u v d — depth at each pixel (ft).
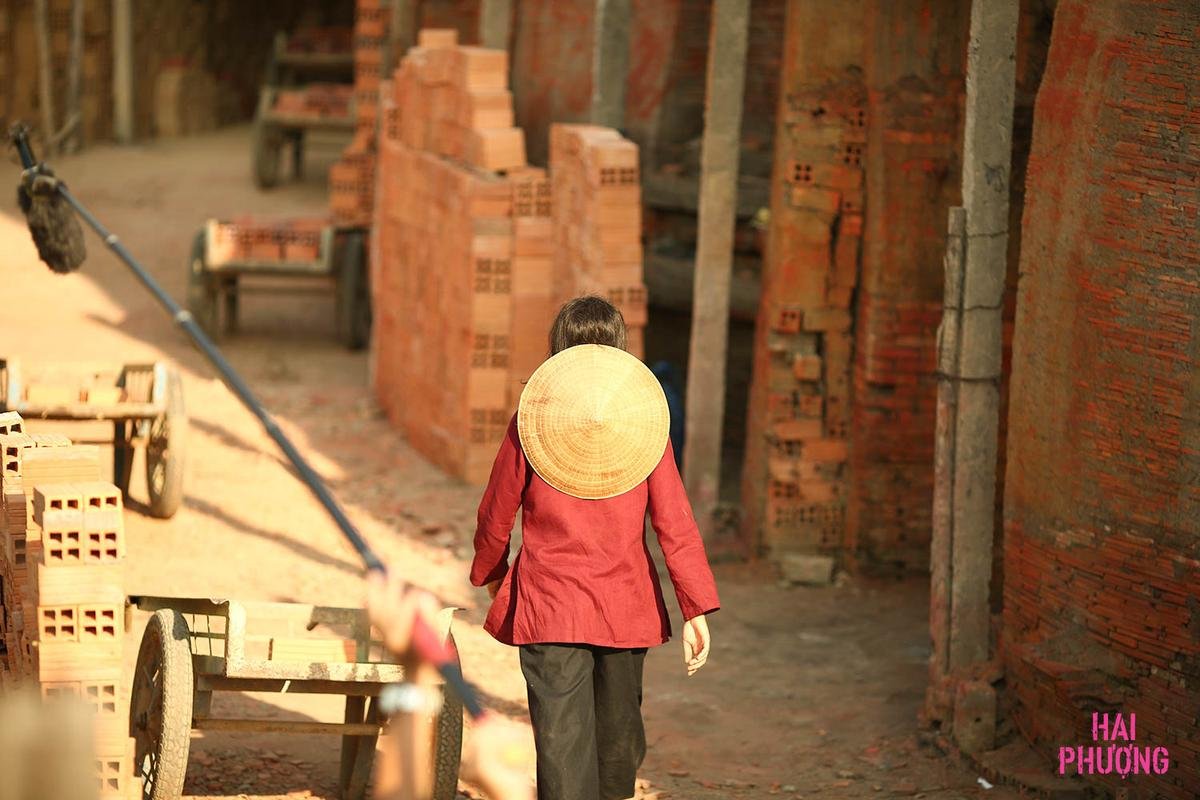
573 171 62.85
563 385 28.19
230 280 91.56
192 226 114.52
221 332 92.07
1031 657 38.19
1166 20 34.63
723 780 38.99
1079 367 37.04
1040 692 38.52
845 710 45.27
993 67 38.96
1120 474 35.94
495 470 28.89
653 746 41.83
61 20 133.90
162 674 30.48
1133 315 35.35
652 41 78.84
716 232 61.67
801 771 39.91
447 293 69.00
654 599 28.60
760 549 61.98
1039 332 38.70
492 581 29.73
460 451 67.51
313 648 31.78
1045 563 38.60
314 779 36.29
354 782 34.14
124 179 127.54
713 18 60.08
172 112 147.33
